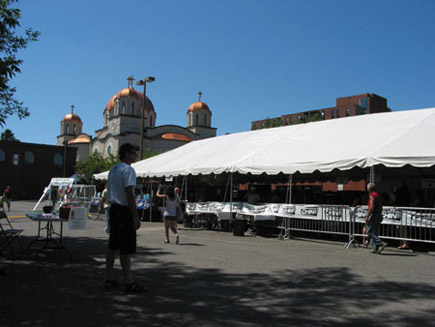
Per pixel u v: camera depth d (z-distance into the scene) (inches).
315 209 471.8
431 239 392.8
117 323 167.2
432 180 618.8
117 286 227.5
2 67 318.0
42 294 211.3
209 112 2716.5
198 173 618.2
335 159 458.3
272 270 288.4
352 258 351.3
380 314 186.5
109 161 2082.9
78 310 184.2
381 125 521.3
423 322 175.6
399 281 257.3
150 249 386.9
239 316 180.1
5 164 2304.4
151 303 197.5
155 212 803.4
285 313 185.9
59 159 2488.9
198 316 178.7
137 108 2401.6
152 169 757.3
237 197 896.3
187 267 293.9
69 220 286.7
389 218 417.4
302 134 603.2
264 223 547.5
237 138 738.8
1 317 173.0
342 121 601.9
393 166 410.9
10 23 332.2
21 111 396.5
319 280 257.3
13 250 343.3
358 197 642.2
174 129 2444.6
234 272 278.4
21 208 1282.0
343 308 195.5
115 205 216.8
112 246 220.1
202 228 636.1
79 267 284.5
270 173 516.7
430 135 435.8
